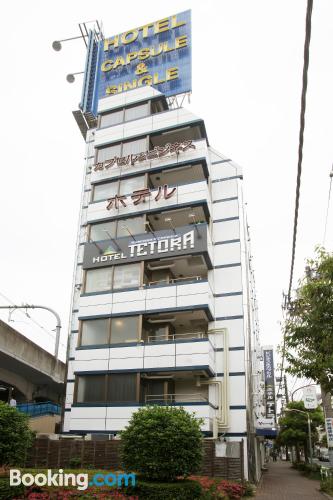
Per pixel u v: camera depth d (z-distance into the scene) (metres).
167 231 27.58
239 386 24.88
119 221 29.30
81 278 31.80
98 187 31.23
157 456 13.66
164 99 33.19
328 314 14.39
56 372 39.47
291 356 15.12
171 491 13.16
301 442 47.50
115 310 26.69
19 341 31.27
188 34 38.69
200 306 25.16
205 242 26.48
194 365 23.84
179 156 29.66
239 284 27.19
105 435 23.89
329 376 14.20
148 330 26.80
